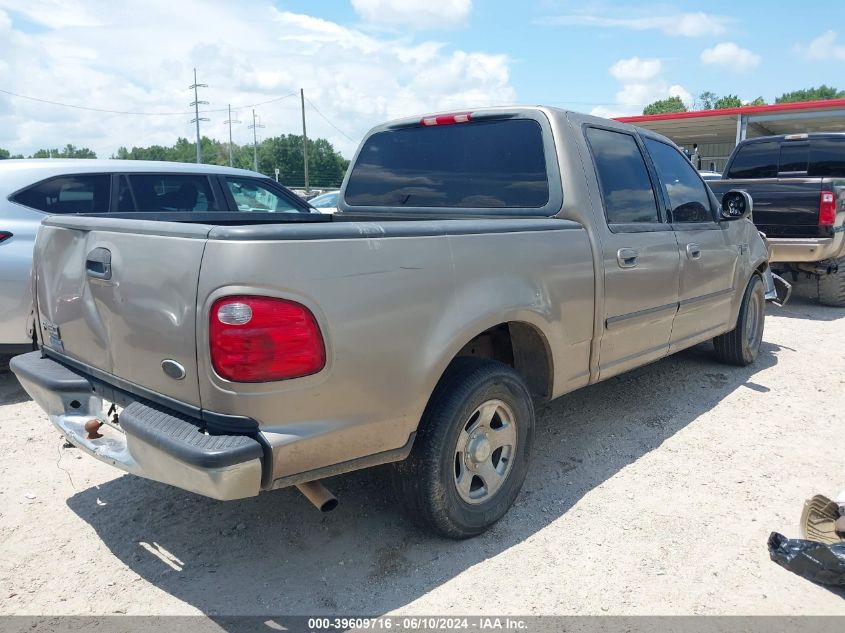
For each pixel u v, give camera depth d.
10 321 5.06
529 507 3.49
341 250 2.51
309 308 2.41
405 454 2.84
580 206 3.65
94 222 2.84
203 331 2.35
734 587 2.84
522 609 2.70
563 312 3.46
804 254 8.02
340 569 2.96
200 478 2.32
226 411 2.37
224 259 2.31
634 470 3.91
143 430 2.46
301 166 110.81
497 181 3.90
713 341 5.85
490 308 3.02
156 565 3.00
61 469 3.92
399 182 4.37
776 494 3.62
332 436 2.55
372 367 2.61
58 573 2.94
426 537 3.20
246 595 2.79
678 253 4.42
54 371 3.13
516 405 3.27
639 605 2.72
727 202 5.12
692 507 3.49
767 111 21.97
